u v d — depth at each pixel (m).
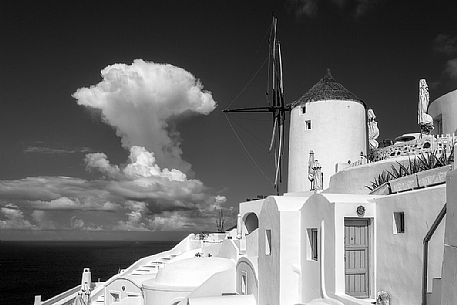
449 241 10.47
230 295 22.75
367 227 16.73
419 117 25.08
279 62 39.03
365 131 39.97
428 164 19.14
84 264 191.62
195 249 44.06
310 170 31.05
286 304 19.00
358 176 24.42
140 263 45.06
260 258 21.52
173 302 29.20
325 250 16.91
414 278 14.25
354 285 16.42
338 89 39.59
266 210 20.94
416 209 14.28
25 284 119.00
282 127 37.94
